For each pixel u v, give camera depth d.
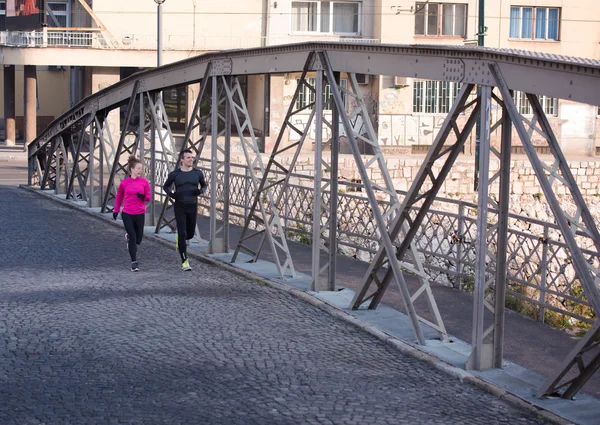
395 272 11.25
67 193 26.80
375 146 12.49
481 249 9.74
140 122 21.20
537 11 48.84
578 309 14.41
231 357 10.01
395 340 10.86
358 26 47.66
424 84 46.72
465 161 36.41
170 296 13.27
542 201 33.97
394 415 8.20
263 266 15.91
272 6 46.78
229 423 7.85
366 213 17.28
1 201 26.23
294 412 8.20
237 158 36.34
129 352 10.12
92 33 45.34
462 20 48.12
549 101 47.47
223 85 16.89
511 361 10.08
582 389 9.12
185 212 15.59
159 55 41.06
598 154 48.22
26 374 9.20
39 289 13.63
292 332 11.27
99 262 16.31
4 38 46.34
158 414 8.05
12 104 50.62
